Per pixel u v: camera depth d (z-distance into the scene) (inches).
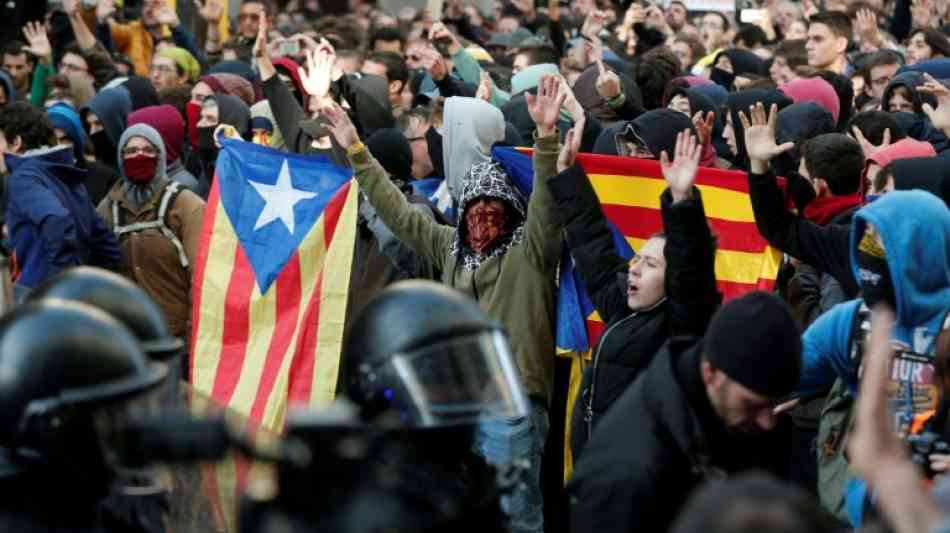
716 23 1152.8
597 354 431.8
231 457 237.1
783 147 426.9
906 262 358.3
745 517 162.9
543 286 489.1
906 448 331.0
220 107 703.1
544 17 1214.3
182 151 729.6
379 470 210.7
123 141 580.4
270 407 545.0
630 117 709.3
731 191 490.9
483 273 496.4
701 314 365.4
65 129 699.4
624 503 280.1
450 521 219.1
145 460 207.9
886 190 471.2
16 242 567.8
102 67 980.6
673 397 282.4
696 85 759.7
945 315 360.5
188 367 580.4
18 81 989.2
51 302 223.0
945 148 638.5
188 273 584.4
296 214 557.3
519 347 489.4
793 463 434.9
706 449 282.2
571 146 457.7
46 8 1148.5
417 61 975.6
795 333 279.4
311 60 616.4
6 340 214.7
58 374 212.2
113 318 234.7
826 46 812.6
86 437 214.2
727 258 491.8
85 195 578.2
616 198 499.8
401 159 616.7
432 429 230.5
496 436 468.4
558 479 529.7
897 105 675.4
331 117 527.5
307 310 551.5
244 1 1123.9
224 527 240.7
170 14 1042.1
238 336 553.9
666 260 368.8
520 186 505.0
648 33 1104.8
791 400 378.6
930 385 356.2
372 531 204.7
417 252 524.7
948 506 213.5
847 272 422.9
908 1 1135.6
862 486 341.4
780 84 831.1
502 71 912.3
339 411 212.5
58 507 217.8
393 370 230.4
